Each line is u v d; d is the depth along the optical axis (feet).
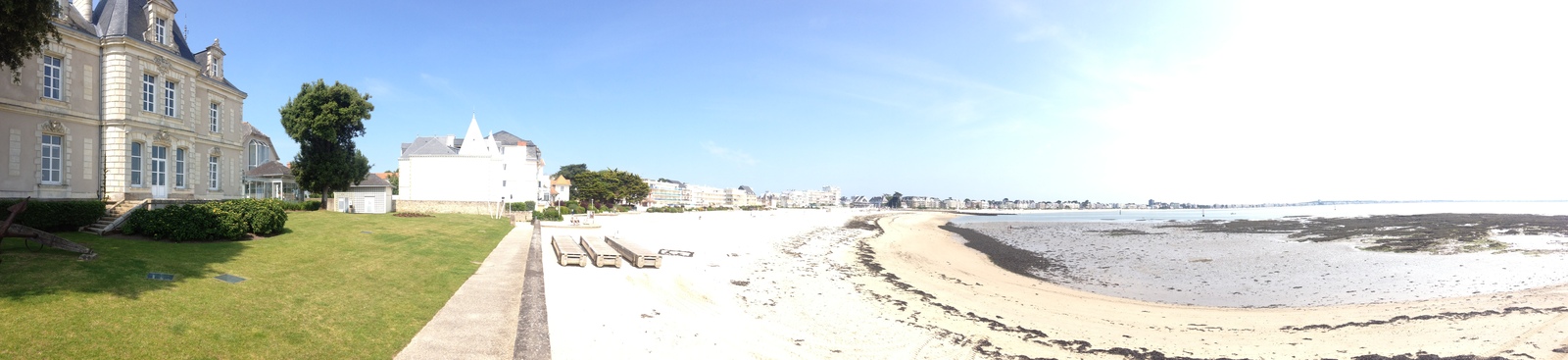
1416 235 163.84
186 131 91.45
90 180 78.38
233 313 36.24
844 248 143.13
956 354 46.57
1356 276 95.55
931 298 71.41
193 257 52.42
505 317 43.14
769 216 393.29
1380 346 50.80
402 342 35.60
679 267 82.84
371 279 52.42
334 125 143.13
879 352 45.83
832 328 52.90
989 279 93.97
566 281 63.10
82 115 77.56
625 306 52.11
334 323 37.42
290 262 55.42
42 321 30.42
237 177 110.22
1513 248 126.82
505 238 106.32
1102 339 53.16
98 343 28.60
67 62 76.02
